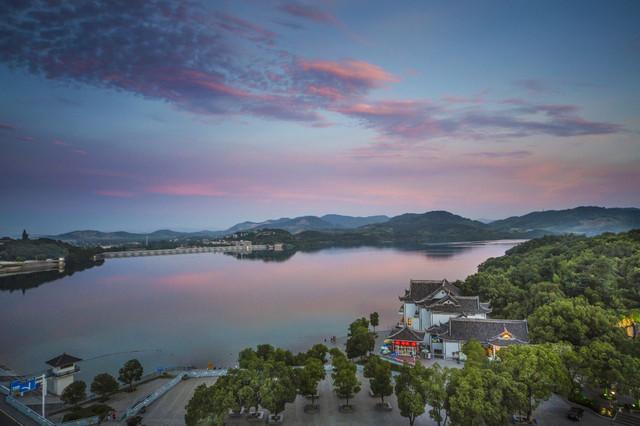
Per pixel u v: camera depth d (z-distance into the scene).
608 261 152.25
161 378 121.94
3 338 175.88
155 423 86.44
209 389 82.69
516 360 82.62
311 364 92.50
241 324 194.38
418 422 83.94
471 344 106.75
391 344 132.50
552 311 113.19
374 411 89.19
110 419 90.50
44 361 146.38
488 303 146.50
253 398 83.38
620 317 112.50
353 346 124.75
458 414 73.19
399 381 84.19
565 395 85.81
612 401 85.81
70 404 100.88
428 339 128.50
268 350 118.56
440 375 80.00
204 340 169.12
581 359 86.69
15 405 96.75
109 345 164.88
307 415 87.81
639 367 81.06
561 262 166.88
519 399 74.31
